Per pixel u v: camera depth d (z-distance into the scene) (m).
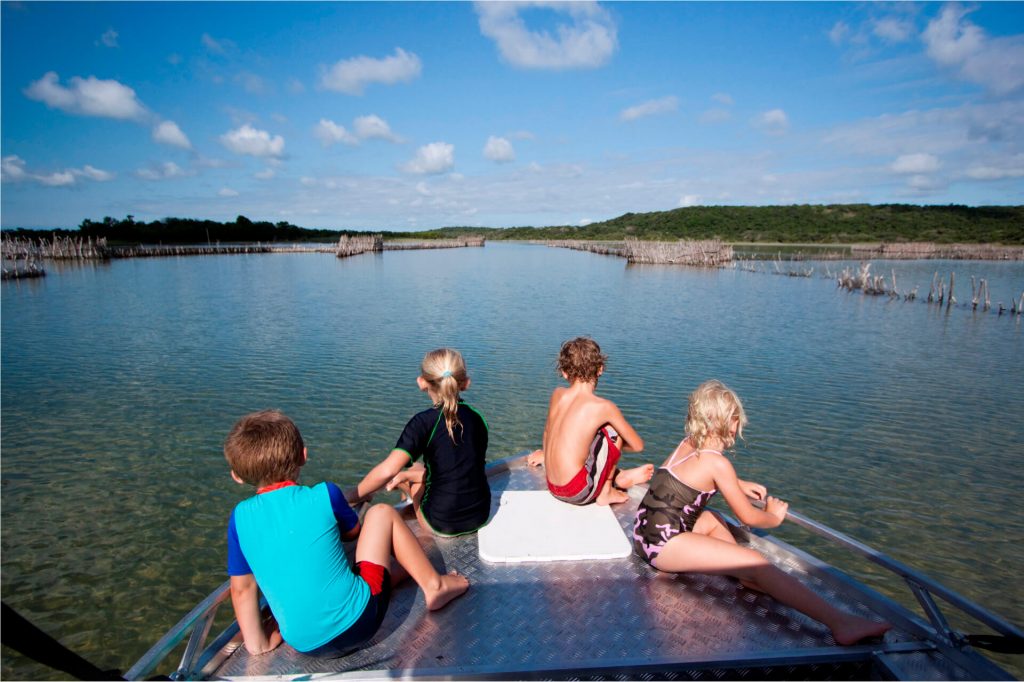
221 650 2.69
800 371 13.22
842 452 8.49
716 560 3.08
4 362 13.59
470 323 19.77
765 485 7.45
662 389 11.52
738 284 36.16
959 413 10.30
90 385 11.61
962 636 2.69
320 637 2.55
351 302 25.69
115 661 4.48
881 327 19.86
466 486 3.62
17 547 5.95
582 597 3.13
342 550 2.70
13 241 51.25
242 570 2.57
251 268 48.84
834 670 2.70
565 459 3.90
